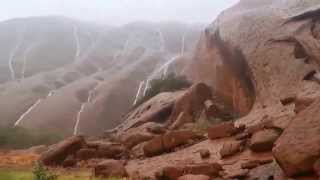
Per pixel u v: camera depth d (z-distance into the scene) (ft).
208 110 120.47
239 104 119.14
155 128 111.34
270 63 106.32
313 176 46.73
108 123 220.43
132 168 75.97
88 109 225.15
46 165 90.02
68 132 206.18
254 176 56.34
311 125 49.42
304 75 92.58
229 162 65.41
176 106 127.75
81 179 63.93
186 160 73.31
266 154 64.08
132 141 101.45
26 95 243.81
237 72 123.24
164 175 62.64
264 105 95.25
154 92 172.14
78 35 379.55
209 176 59.82
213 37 150.10
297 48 103.81
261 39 117.39
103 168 69.36
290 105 82.12
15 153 114.42
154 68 285.64
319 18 110.93
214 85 138.10
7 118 216.13
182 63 264.52
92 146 95.25
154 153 84.12
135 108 176.14
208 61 150.41
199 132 92.38
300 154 47.62
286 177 49.24
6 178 60.34
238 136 76.59
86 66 301.43
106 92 239.09
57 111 221.66
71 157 91.25
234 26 134.72
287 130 51.08
